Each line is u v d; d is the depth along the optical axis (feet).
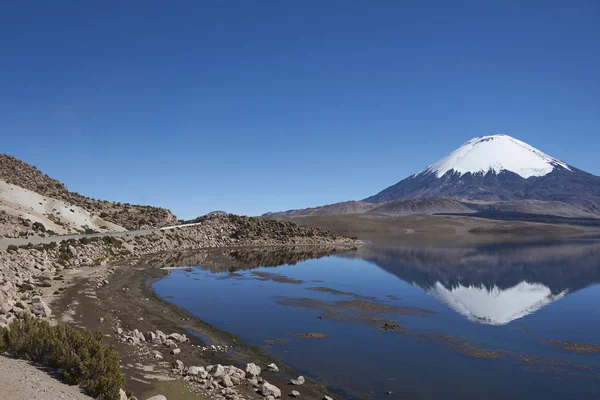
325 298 133.69
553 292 158.40
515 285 174.40
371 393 59.82
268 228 429.79
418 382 64.59
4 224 206.28
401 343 85.51
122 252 231.30
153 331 84.79
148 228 347.77
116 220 349.82
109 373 44.50
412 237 634.43
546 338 92.17
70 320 82.84
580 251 357.20
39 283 116.98
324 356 75.77
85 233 263.90
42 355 47.52
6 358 45.03
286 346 81.15
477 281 183.52
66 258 169.48
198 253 284.61
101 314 92.32
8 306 77.15
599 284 179.42
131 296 119.75
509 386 64.03
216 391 54.65
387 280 179.93
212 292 139.64
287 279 175.73
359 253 328.70
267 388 56.24
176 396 51.19
